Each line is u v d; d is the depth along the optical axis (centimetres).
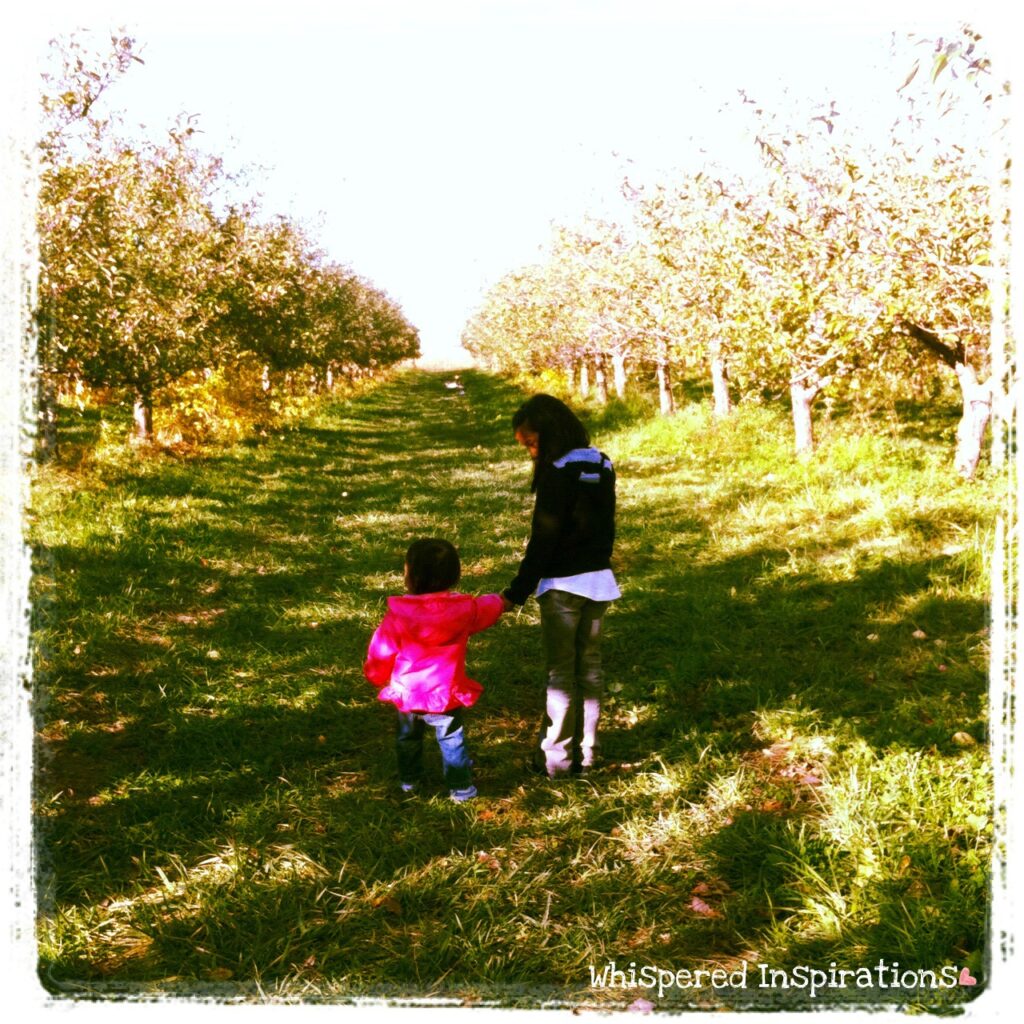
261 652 572
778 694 474
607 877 323
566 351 2531
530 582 377
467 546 865
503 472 1392
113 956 286
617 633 592
